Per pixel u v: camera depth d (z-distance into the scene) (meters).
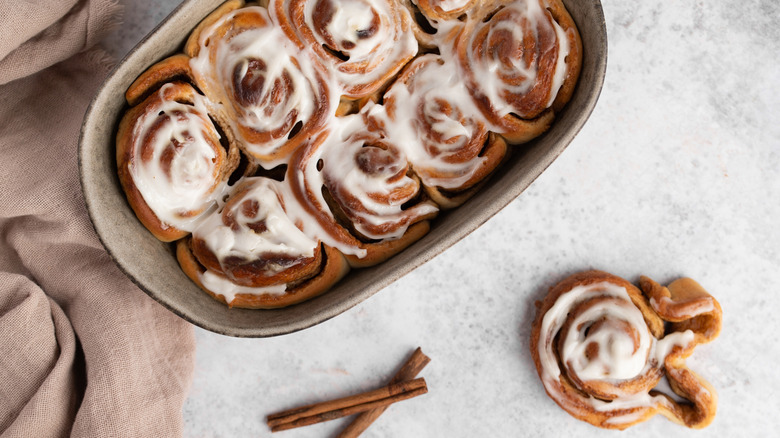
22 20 0.61
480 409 0.70
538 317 0.68
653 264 0.69
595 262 0.69
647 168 0.69
